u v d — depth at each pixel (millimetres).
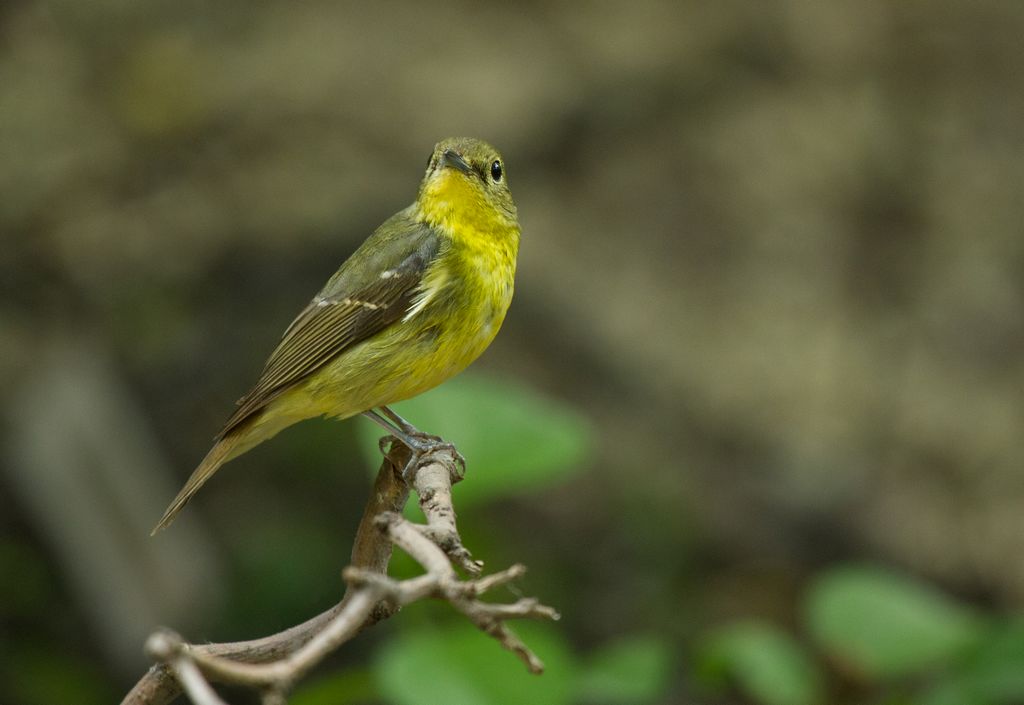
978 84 15227
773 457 13430
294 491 11664
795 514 12953
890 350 14289
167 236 12906
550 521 12375
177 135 13297
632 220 14672
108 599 10594
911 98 15141
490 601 7688
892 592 5844
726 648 5770
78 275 12547
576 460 5617
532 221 14445
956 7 15203
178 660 2504
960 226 14953
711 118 15031
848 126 15133
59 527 10727
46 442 11000
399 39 14719
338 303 6109
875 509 13125
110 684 10375
